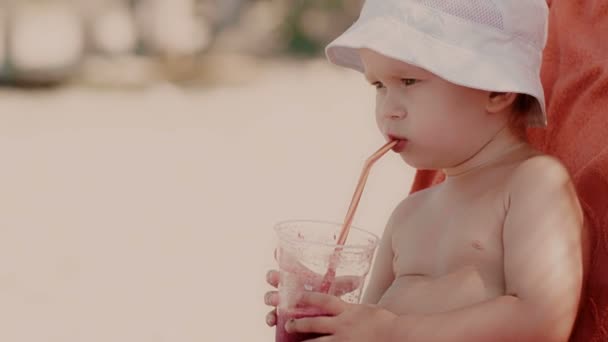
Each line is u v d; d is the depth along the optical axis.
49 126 15.29
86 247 7.98
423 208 2.85
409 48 2.59
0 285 6.94
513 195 2.54
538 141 2.99
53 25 22.66
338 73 24.36
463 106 2.61
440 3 2.66
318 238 2.63
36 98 19.08
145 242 8.11
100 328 6.00
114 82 21.70
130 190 10.37
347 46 2.84
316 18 29.97
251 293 6.64
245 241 8.05
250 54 28.05
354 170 11.15
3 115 16.42
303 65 26.38
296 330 2.42
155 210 9.34
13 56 22.12
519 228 2.47
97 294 6.70
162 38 25.97
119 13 25.62
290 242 2.43
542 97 2.63
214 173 11.27
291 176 10.91
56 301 6.57
